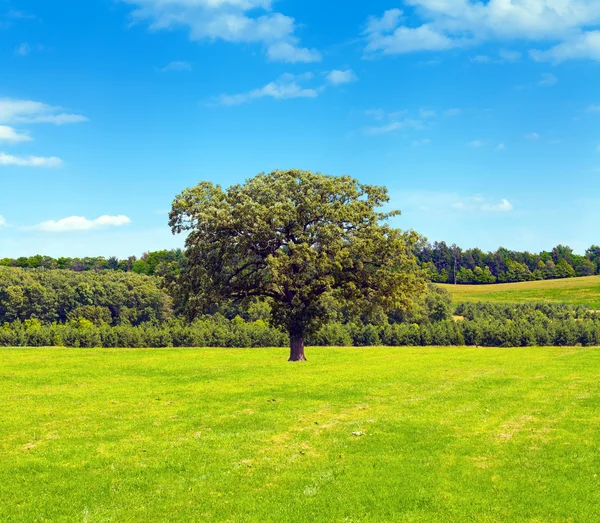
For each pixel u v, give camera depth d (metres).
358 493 12.12
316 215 39.47
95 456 15.17
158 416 20.09
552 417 18.78
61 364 38.16
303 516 11.05
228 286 40.34
